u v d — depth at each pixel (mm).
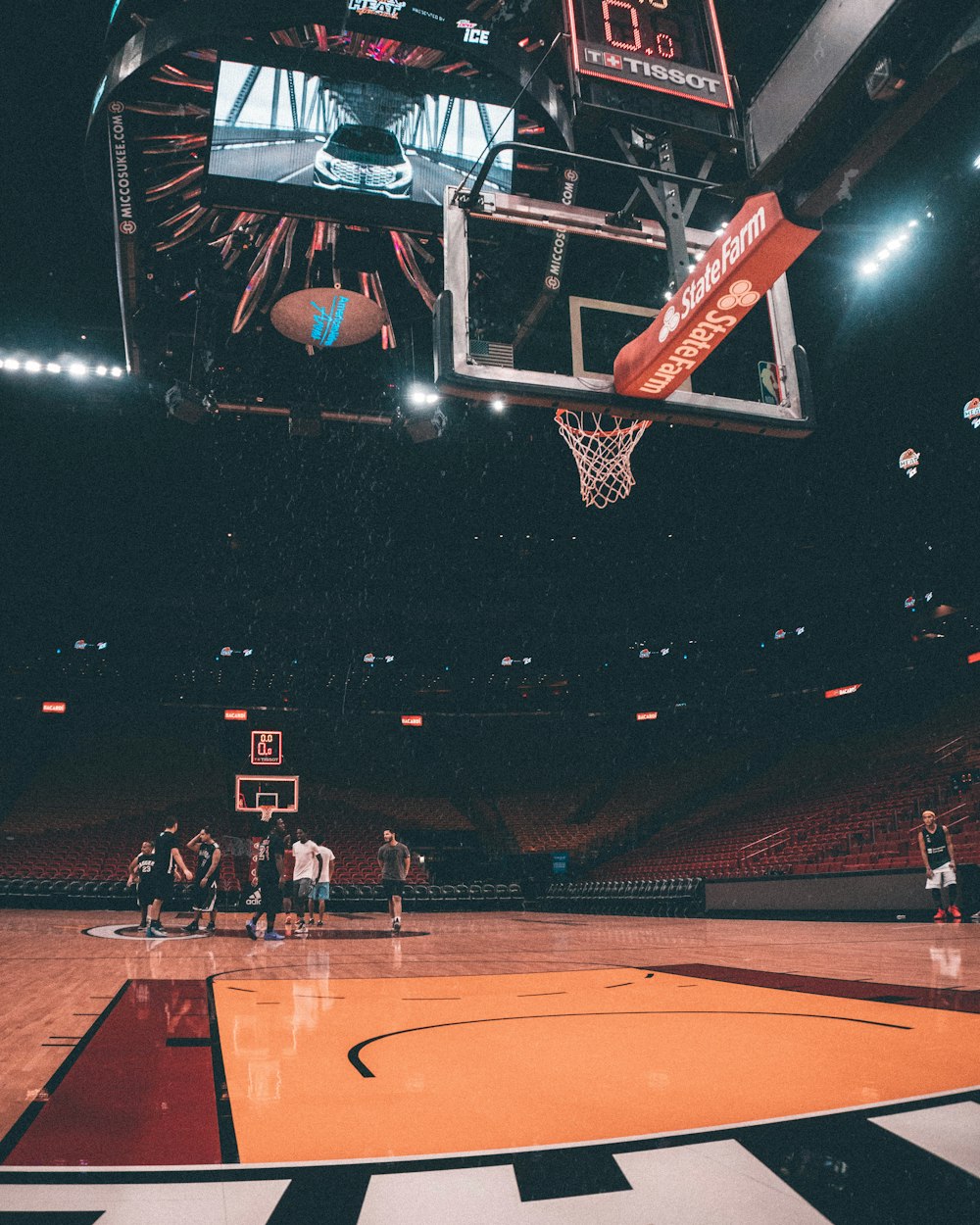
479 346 6652
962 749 18312
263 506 24578
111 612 26375
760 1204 1621
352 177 9547
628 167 6199
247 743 26422
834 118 5316
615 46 6148
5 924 11258
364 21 8828
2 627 25688
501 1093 2430
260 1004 4168
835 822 18000
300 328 11844
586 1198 1664
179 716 26391
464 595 28031
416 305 12328
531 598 28031
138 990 4734
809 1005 3918
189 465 22656
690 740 26703
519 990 4707
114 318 18422
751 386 7012
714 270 5594
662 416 6902
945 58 4664
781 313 7195
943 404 17953
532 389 6633
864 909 11508
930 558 21109
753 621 26062
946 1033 3172
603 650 28484
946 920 9781
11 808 22656
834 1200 1636
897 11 4750
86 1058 2924
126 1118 2205
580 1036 3281
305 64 9281
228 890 17703
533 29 9234
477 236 6918
